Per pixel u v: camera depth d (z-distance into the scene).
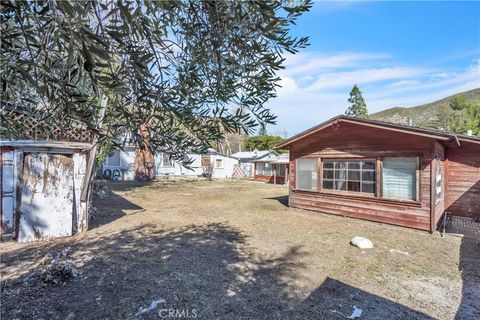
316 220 7.13
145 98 1.17
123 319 2.54
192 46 1.19
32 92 1.05
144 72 1.02
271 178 19.27
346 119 7.16
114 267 3.71
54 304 2.75
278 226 6.43
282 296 3.06
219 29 1.10
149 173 17.12
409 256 4.46
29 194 4.82
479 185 7.54
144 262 3.92
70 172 5.21
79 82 0.94
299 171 8.70
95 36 0.77
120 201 9.49
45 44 0.80
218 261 4.08
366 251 4.69
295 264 4.04
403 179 6.36
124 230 5.71
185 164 1.42
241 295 3.06
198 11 1.08
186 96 1.28
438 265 4.08
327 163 7.93
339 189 7.61
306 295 3.10
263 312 2.73
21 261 3.85
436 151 6.30
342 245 5.02
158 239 5.12
